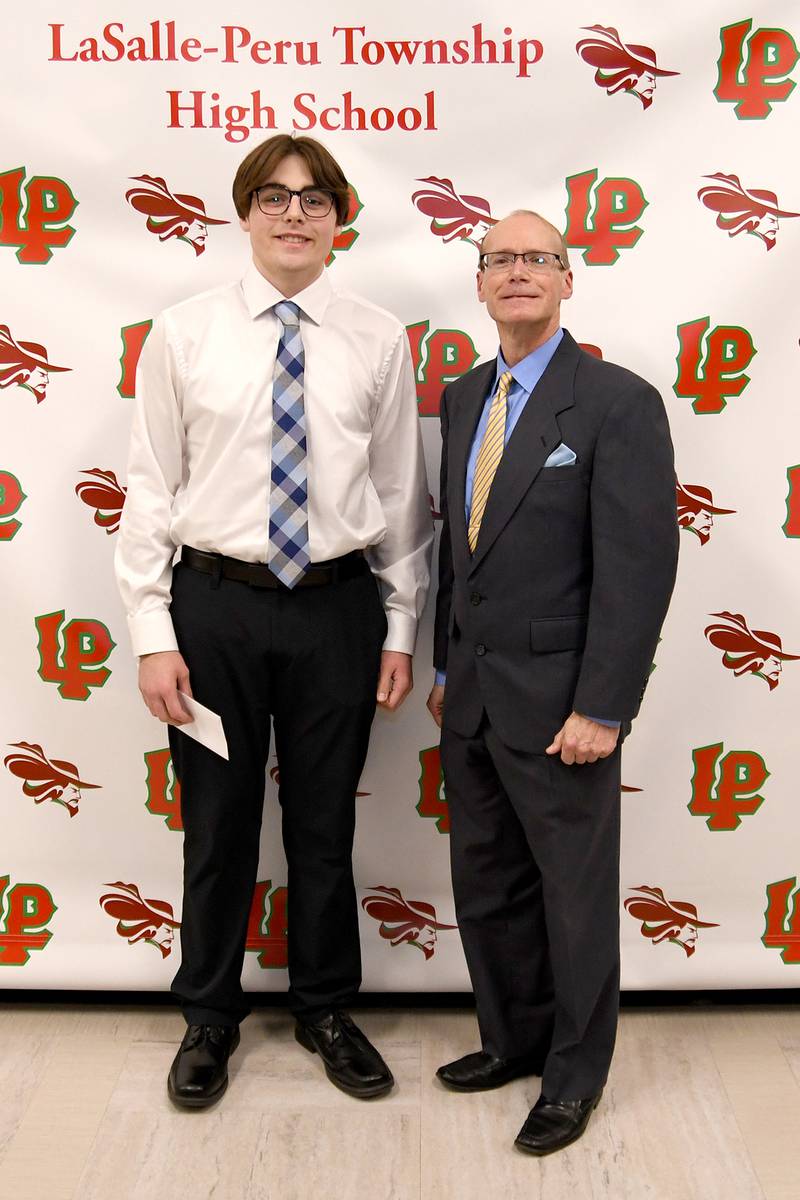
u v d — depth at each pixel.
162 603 2.10
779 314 2.28
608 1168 1.95
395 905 2.50
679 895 2.47
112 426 2.34
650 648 1.86
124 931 2.50
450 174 2.26
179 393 2.08
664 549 1.85
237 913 2.21
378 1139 2.03
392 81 2.23
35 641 2.41
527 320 1.90
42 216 2.27
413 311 2.31
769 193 2.25
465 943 2.18
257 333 2.08
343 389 2.09
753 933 2.47
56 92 2.23
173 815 2.46
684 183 2.25
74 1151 2.00
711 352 2.30
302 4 2.21
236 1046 2.28
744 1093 2.16
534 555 1.91
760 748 2.42
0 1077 2.22
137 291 2.30
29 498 2.36
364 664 2.14
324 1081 2.21
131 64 2.22
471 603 1.98
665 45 2.21
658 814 2.44
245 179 2.02
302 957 2.26
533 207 2.26
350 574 2.14
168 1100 2.14
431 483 2.38
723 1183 1.91
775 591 2.37
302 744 2.15
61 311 2.30
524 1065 2.20
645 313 2.29
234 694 2.09
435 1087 2.19
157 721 2.43
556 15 2.21
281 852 2.48
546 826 1.96
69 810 2.46
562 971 2.00
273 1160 1.98
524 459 1.90
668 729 2.41
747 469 2.33
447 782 2.14
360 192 2.27
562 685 1.92
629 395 1.86
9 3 2.21
